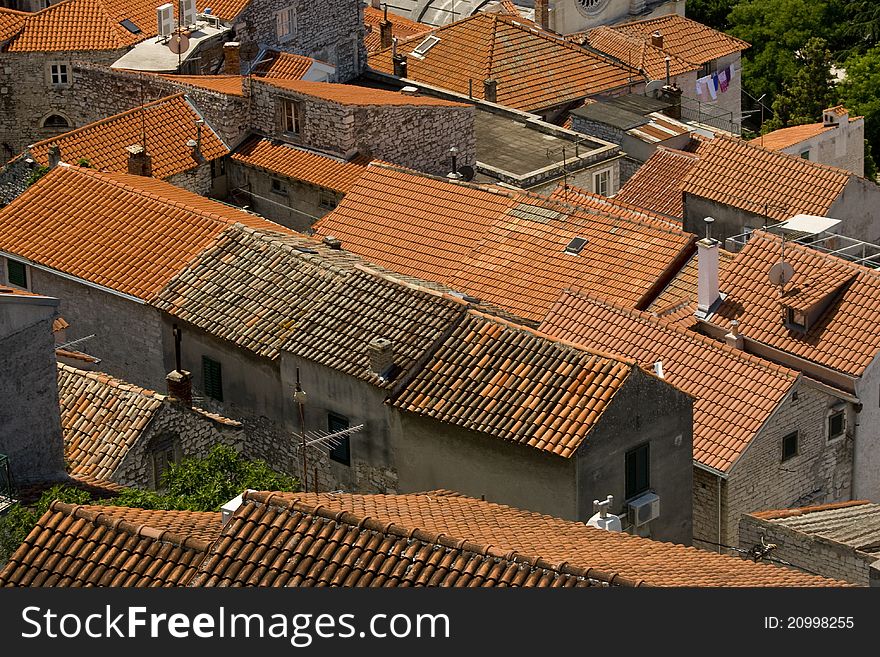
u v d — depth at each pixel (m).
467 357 64.38
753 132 149.25
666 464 63.25
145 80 103.25
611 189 113.38
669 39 143.25
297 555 42.00
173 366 73.50
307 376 67.00
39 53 112.31
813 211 95.69
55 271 78.44
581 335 75.31
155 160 96.81
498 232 86.00
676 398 62.97
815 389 72.12
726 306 79.12
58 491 54.06
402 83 124.19
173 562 42.44
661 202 106.25
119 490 57.53
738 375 71.62
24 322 56.25
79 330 78.56
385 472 65.50
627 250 82.88
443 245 86.31
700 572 45.56
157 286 75.25
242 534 42.62
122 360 77.00
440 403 62.97
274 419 69.25
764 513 63.44
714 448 69.25
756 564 50.62
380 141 99.25
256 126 100.69
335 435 65.25
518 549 43.16
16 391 56.31
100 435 61.47
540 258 83.75
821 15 158.88
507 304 81.38
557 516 60.69
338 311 68.38
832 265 79.44
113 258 77.88
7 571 42.72
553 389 61.78
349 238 88.44
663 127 119.62
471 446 62.25
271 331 68.69
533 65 129.00
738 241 97.81
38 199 82.56
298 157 98.88
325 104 97.62
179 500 56.09
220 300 71.50
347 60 124.75
